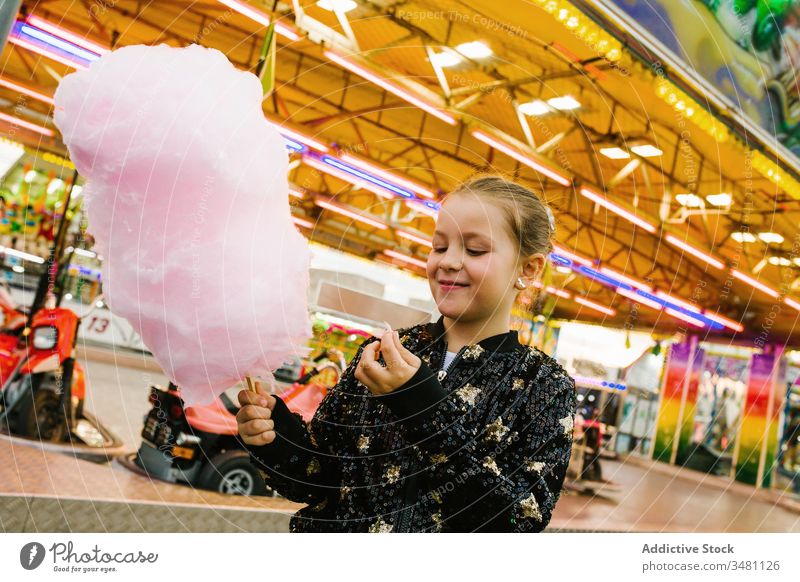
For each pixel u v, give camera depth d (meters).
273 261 0.85
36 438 3.07
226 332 0.83
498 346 0.95
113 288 0.83
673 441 6.79
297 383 2.62
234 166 0.81
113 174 0.80
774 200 3.60
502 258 0.92
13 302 3.31
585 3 2.12
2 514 2.04
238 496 2.90
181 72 0.82
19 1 0.93
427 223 3.02
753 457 6.96
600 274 3.45
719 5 2.15
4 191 3.24
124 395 3.84
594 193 3.61
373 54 2.56
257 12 2.27
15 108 2.93
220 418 3.01
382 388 0.81
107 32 2.38
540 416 0.89
